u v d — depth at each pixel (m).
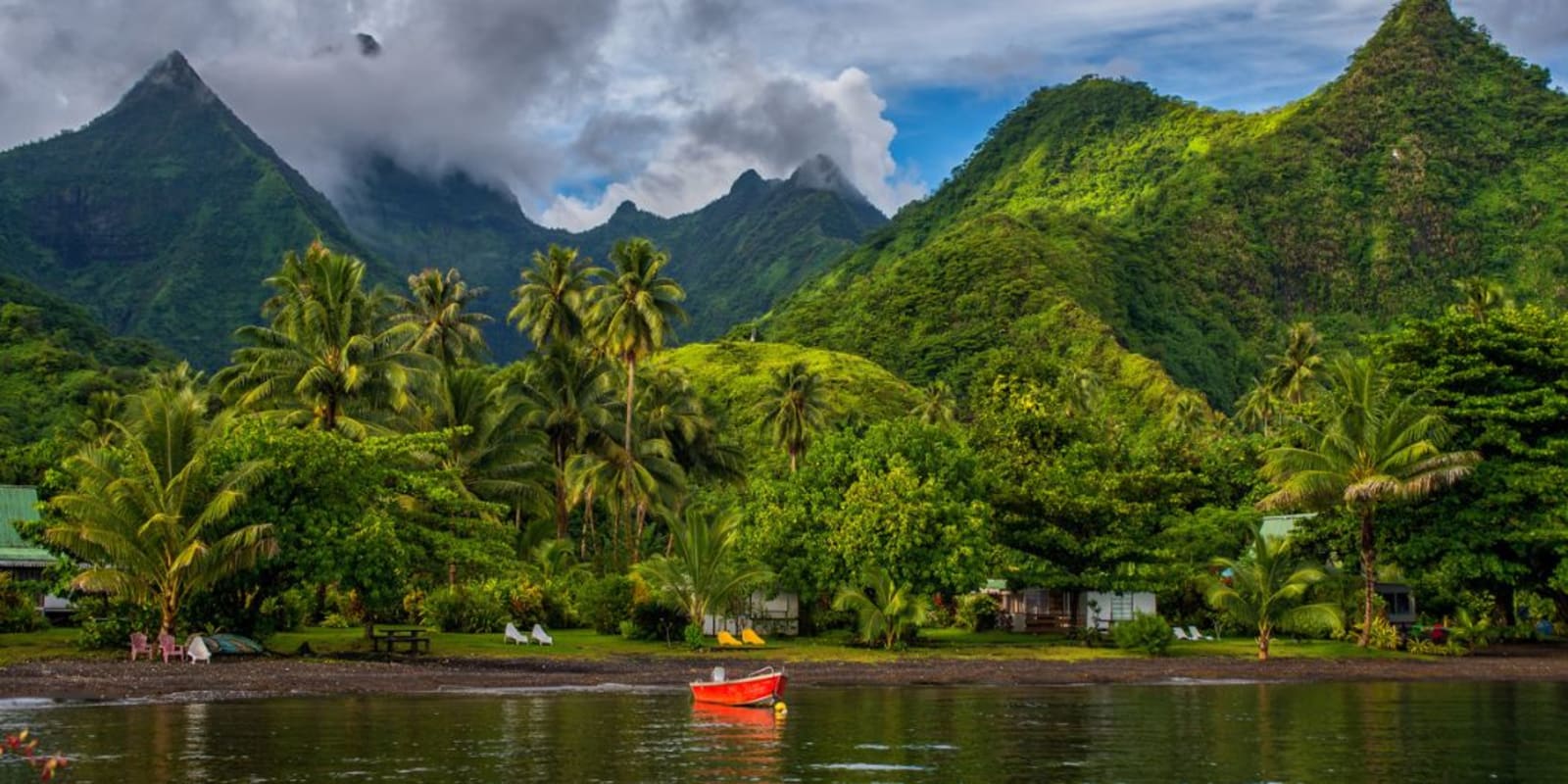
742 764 27.73
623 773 26.36
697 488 114.12
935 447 64.62
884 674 50.53
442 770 26.17
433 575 65.06
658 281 85.62
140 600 44.91
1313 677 53.44
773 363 197.88
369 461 50.28
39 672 40.38
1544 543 65.25
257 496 46.78
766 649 59.41
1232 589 64.75
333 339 64.88
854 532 60.00
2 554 63.41
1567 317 71.00
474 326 92.88
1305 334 138.50
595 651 55.62
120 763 26.05
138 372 168.75
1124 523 67.75
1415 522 69.12
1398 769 28.44
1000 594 84.50
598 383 86.00
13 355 154.75
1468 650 67.19
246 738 29.70
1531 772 28.22
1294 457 67.00
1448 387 70.19
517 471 74.00
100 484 44.53
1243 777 27.23
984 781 26.31
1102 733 33.72
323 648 51.56
